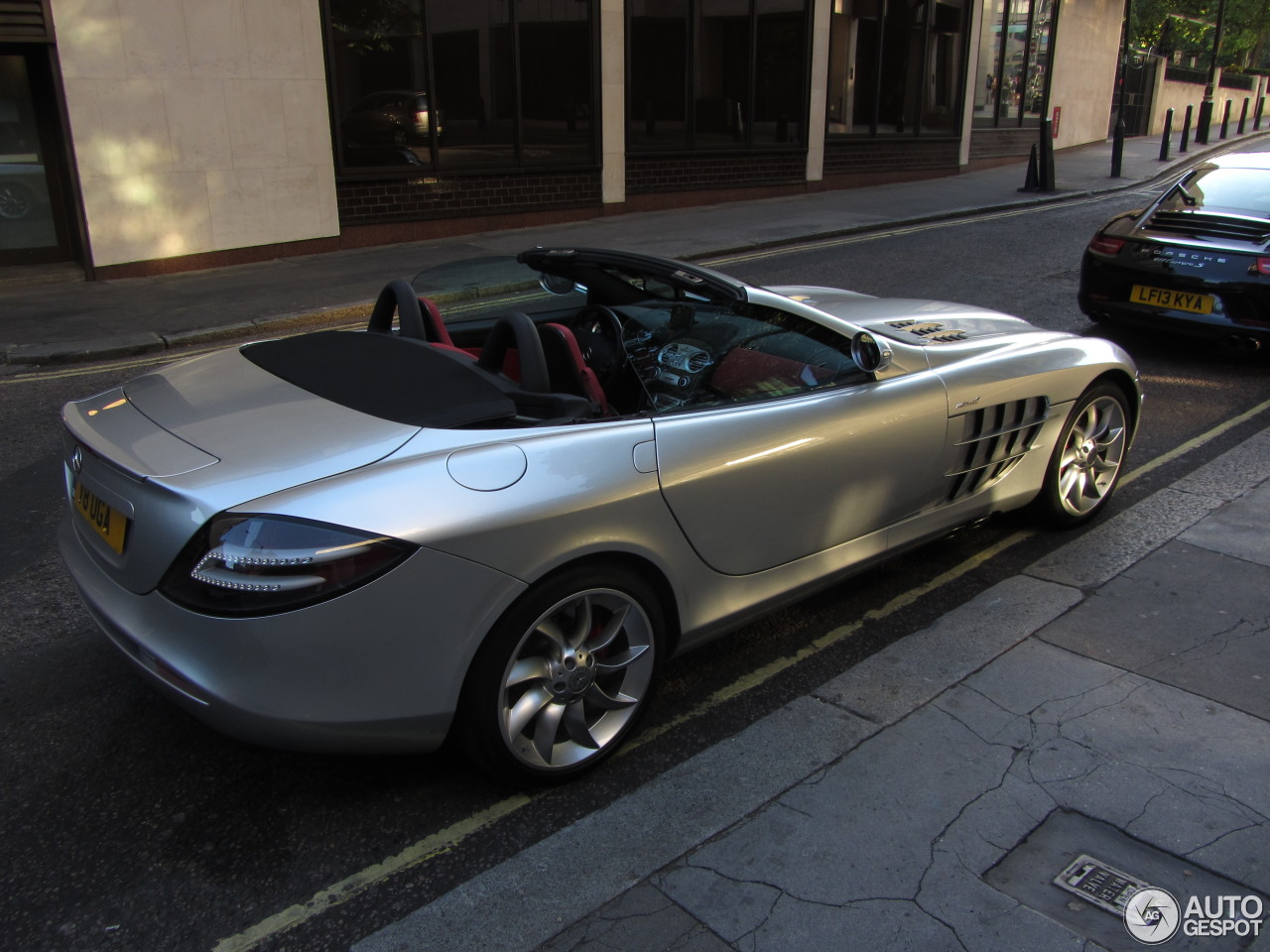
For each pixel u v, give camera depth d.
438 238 13.45
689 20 15.52
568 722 2.73
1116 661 3.29
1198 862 2.39
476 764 2.61
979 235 13.50
